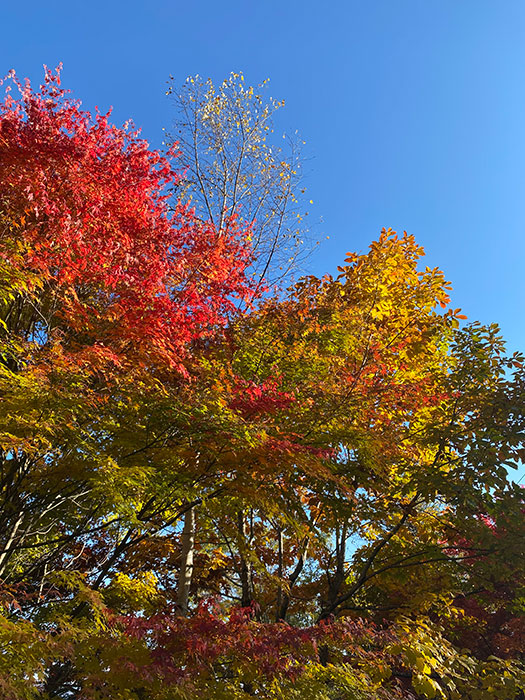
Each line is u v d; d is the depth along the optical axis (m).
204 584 12.43
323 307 10.73
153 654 4.80
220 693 4.91
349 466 9.38
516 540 8.52
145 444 7.59
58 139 7.80
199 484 8.08
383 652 6.19
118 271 7.22
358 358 10.10
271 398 7.56
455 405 9.84
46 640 4.55
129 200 8.05
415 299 10.95
